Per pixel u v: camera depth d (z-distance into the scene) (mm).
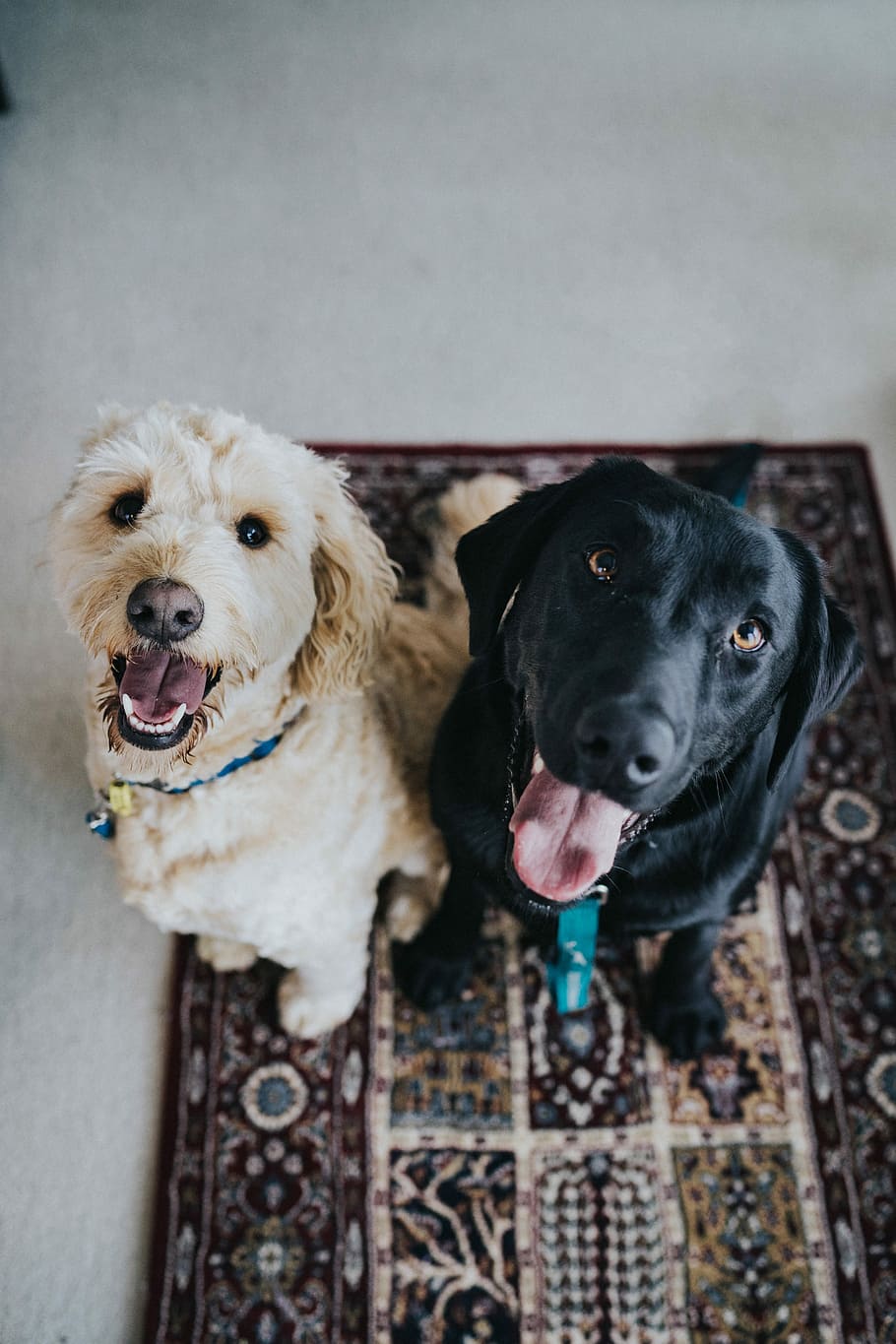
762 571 1058
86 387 2074
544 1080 1625
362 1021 1645
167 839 1266
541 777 1164
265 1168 1544
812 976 1708
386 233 2271
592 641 1035
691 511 1072
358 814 1344
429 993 1640
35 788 1757
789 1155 1594
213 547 1094
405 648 1558
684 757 1034
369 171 2328
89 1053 1602
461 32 2496
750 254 2318
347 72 2428
